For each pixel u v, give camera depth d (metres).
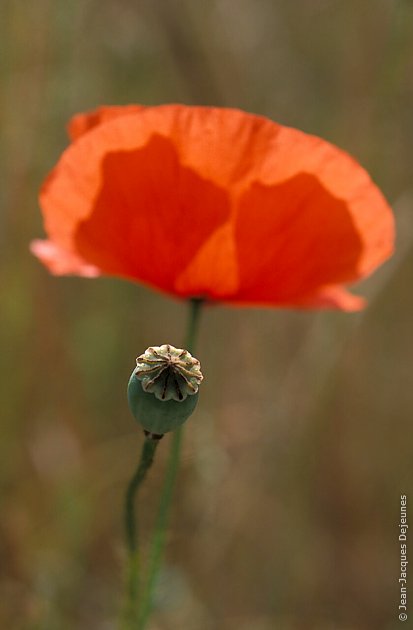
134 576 0.41
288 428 0.57
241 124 0.40
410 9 0.55
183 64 0.59
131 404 0.37
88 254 0.42
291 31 0.62
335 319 0.57
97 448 0.59
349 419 0.61
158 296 0.63
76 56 0.60
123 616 0.42
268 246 0.41
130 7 0.59
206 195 0.41
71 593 0.54
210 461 0.53
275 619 0.56
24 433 0.57
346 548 0.60
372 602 0.59
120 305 0.62
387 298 0.63
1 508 0.54
